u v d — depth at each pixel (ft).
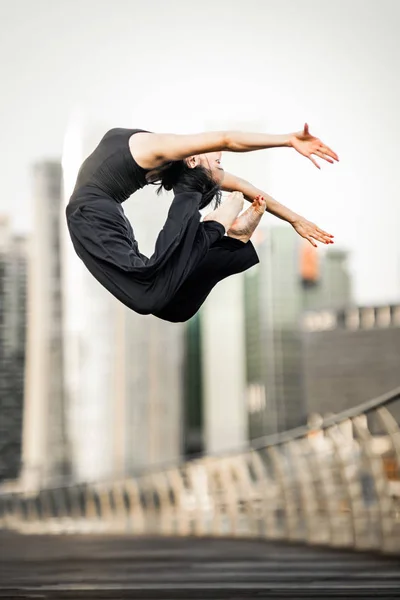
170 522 89.81
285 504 58.49
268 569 32.86
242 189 13.53
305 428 54.95
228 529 77.00
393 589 25.20
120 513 108.17
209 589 25.63
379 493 41.11
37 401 605.73
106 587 26.25
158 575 30.42
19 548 50.83
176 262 12.01
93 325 645.10
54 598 23.26
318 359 431.84
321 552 43.55
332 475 49.80
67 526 134.00
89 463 621.72
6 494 155.94
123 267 11.85
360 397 418.10
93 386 641.81
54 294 612.29
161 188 13.03
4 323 593.83
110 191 12.38
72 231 12.29
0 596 23.79
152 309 11.95
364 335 421.18
